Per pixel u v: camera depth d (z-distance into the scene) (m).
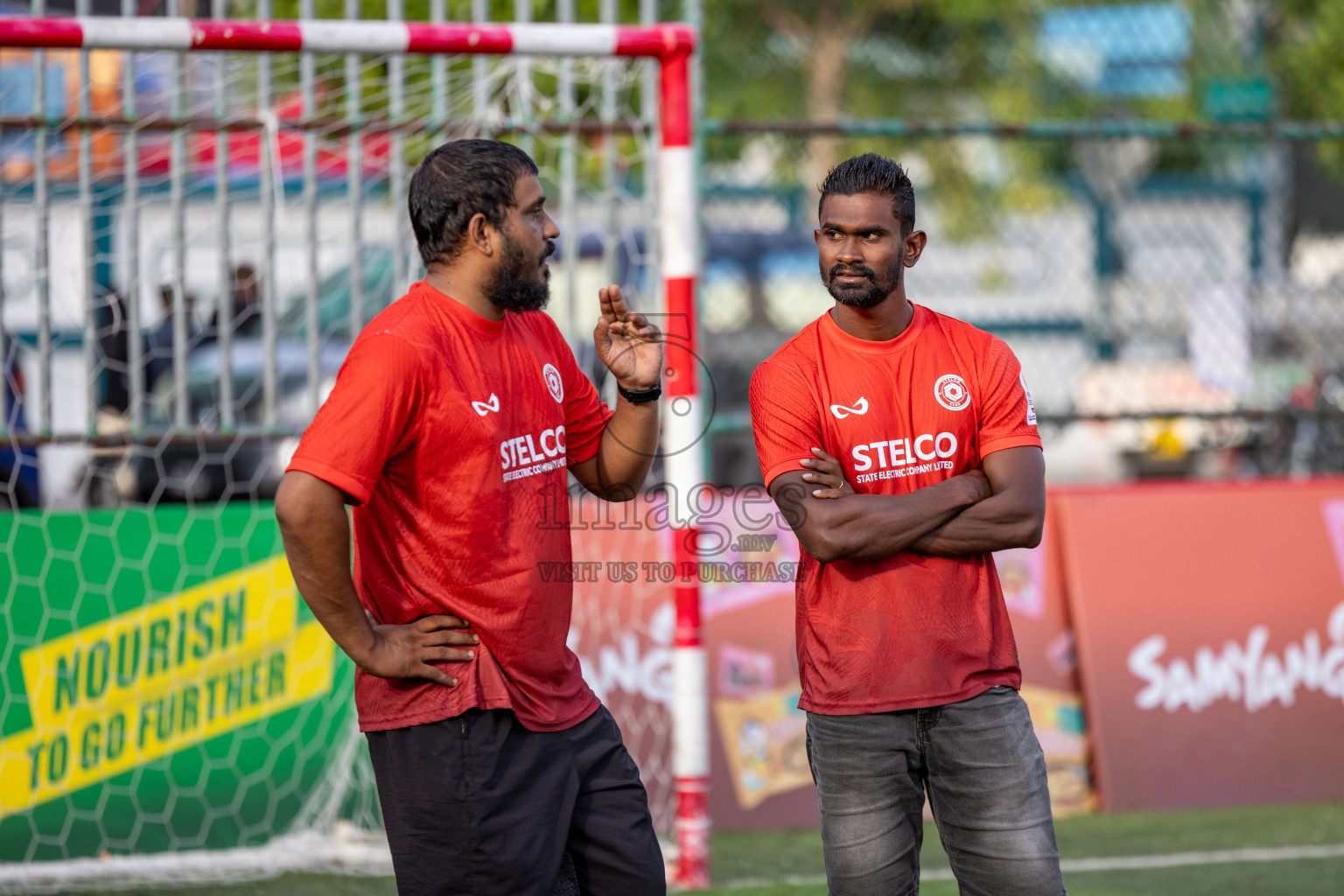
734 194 25.61
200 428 10.11
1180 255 28.30
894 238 5.70
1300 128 11.88
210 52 8.24
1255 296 18.56
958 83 30.50
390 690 5.53
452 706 5.44
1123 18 29.52
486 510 5.42
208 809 10.05
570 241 10.61
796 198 25.95
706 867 9.07
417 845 5.52
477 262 5.48
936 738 5.71
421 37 8.45
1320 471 15.45
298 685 10.42
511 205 5.44
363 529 5.61
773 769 10.91
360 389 5.18
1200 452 19.11
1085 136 11.63
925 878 9.23
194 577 10.30
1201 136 11.81
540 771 5.60
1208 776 11.30
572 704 5.79
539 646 5.60
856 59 29.94
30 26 7.83
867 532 5.61
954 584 5.78
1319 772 11.46
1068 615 11.62
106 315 12.28
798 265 24.58
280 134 10.38
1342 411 12.18
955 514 5.71
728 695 10.94
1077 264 29.81
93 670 9.95
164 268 14.28
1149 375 20.12
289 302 15.16
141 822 9.89
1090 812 11.20
